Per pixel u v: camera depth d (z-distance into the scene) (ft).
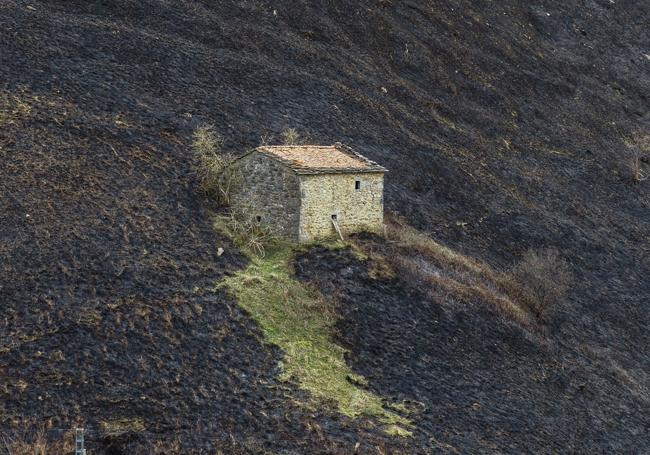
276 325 260.62
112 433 201.98
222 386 229.86
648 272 466.29
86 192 317.83
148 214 311.06
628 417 285.23
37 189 313.32
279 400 226.17
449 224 416.67
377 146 462.19
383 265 302.04
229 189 322.55
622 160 643.45
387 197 407.23
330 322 269.44
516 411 257.96
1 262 269.44
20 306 250.78
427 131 534.78
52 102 378.12
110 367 230.68
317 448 207.62
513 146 592.19
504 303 323.57
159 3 531.50
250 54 515.50
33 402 212.43
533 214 476.13
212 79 458.91
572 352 320.29
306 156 311.88
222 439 207.62
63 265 272.31
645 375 341.41
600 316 386.73
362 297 284.61
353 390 240.53
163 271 277.44
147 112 393.91
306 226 297.74
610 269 450.30
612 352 348.59
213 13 553.23
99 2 504.84
